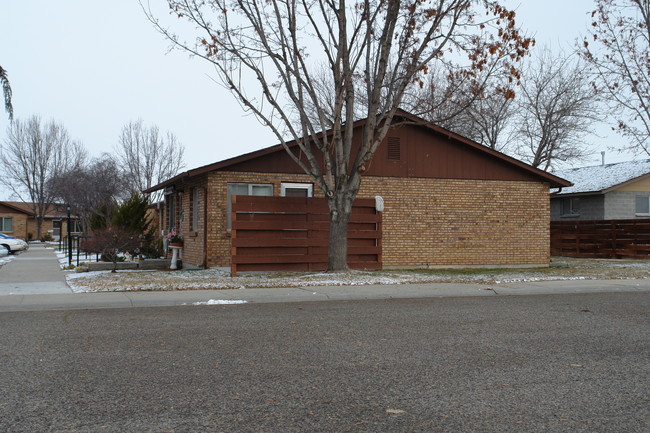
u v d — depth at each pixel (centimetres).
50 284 1443
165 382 571
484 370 618
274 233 1600
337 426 450
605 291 1419
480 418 468
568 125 3534
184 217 2089
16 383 568
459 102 1734
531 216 2073
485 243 2022
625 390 547
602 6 2177
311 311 1052
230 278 1504
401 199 1942
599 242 2655
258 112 1491
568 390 546
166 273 1677
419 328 866
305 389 548
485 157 2028
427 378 587
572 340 777
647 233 2458
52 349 721
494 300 1227
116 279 1502
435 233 1973
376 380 579
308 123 1555
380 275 1567
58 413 479
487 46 1447
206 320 945
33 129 5803
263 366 634
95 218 3325
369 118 1542
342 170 1556
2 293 1259
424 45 1474
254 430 441
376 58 1614
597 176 3338
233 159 1750
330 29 1495
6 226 5697
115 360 662
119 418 467
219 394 532
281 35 1499
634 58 2197
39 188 5862
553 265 2134
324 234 1655
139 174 4625
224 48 1455
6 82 1153
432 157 1977
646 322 923
